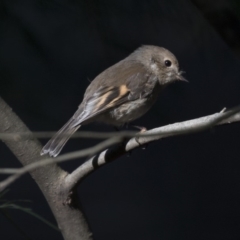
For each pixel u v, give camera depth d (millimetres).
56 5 8320
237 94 18359
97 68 15258
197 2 6758
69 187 7250
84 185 18219
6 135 5707
